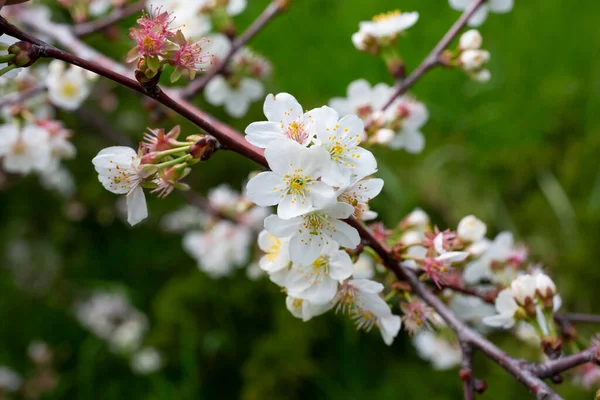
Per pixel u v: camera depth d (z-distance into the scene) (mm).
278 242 526
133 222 506
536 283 542
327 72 1021
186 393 787
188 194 767
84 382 899
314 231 494
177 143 503
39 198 1021
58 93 656
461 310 595
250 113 973
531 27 993
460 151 931
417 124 618
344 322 793
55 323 974
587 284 802
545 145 923
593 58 949
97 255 1003
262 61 708
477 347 531
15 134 655
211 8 646
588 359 520
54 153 669
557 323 579
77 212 979
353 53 1016
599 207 835
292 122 497
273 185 489
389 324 527
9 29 486
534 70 972
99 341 934
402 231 584
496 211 872
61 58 489
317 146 486
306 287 517
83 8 697
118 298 958
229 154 955
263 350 802
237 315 865
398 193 870
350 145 495
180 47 500
